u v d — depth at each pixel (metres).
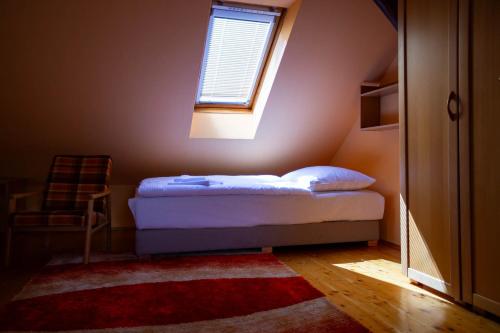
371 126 3.58
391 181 3.46
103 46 2.88
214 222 2.99
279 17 3.26
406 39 2.36
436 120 2.14
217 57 3.59
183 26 2.85
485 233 1.85
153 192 2.87
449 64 2.03
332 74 3.47
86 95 3.20
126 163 3.91
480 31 1.85
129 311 1.91
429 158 2.19
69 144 3.62
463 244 1.96
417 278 2.28
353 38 3.22
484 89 1.84
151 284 2.32
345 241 3.32
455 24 1.99
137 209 2.86
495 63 1.78
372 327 1.77
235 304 2.00
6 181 3.48
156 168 4.05
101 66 3.00
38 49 2.82
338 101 3.74
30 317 1.83
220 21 3.30
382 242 3.59
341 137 4.16
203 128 3.85
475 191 1.90
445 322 1.83
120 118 3.43
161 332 1.68
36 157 3.73
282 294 2.16
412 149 2.32
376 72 3.56
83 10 2.64
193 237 2.95
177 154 3.93
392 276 2.54
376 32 3.22
